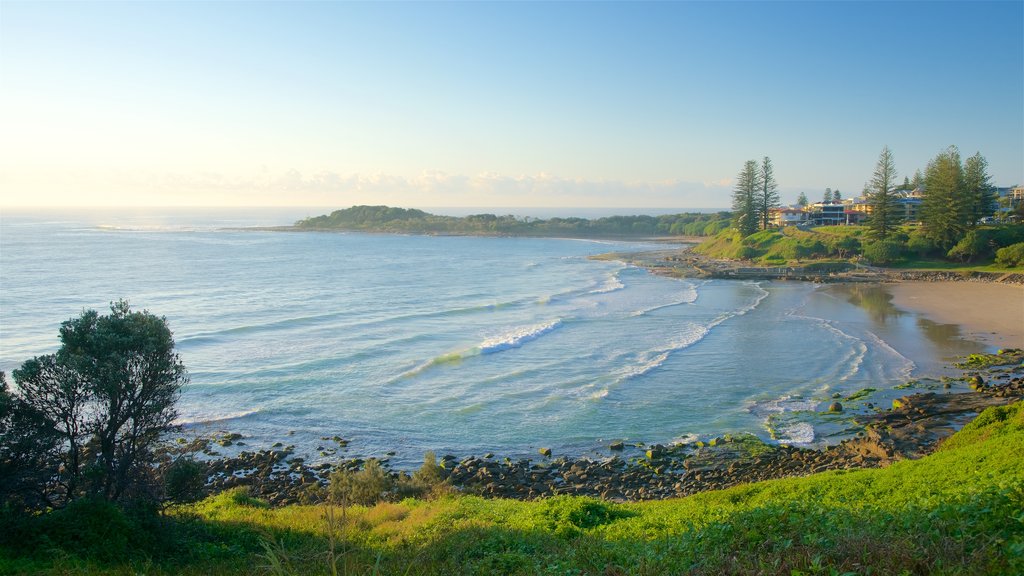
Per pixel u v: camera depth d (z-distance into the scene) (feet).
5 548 39.68
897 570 22.71
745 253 360.28
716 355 137.49
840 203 493.36
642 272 323.98
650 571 27.53
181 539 46.06
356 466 84.17
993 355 130.00
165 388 51.83
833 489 53.62
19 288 223.30
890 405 102.37
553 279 291.17
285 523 54.85
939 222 302.04
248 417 101.45
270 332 160.86
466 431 96.53
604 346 147.54
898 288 246.68
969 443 68.54
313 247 491.31
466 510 57.41
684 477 79.00
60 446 49.47
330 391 114.11
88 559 38.42
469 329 168.76
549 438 93.61
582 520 50.83
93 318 50.34
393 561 37.60
